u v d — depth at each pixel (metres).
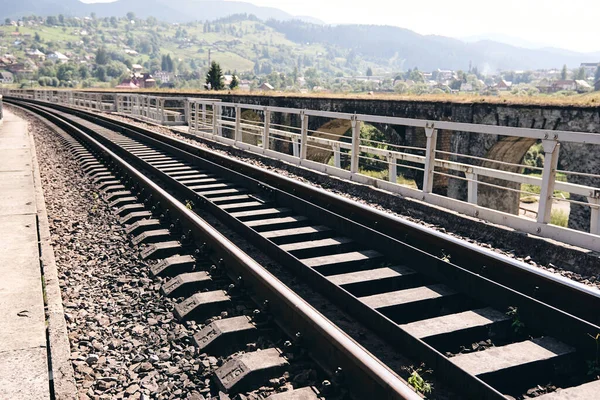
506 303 4.62
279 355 3.90
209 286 5.30
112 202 9.12
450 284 5.22
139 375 3.88
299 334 3.99
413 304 4.83
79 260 6.39
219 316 4.71
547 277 4.68
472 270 5.52
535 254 6.42
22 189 10.13
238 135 16.55
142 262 6.15
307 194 8.80
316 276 5.08
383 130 24.91
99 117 27.66
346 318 4.52
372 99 24.30
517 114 18.78
